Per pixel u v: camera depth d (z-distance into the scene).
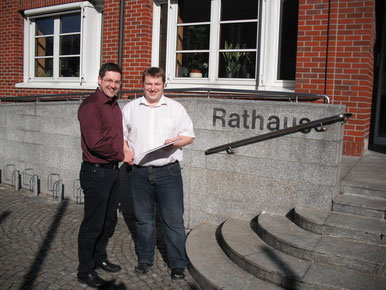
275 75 6.23
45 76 8.99
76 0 8.00
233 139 4.79
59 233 5.04
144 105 3.81
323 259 3.51
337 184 4.32
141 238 3.97
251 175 4.69
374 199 4.22
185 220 5.18
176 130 3.81
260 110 4.59
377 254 3.42
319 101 5.67
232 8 6.58
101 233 3.83
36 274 3.89
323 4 5.59
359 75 5.49
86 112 3.47
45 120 6.96
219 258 4.00
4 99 7.80
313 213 4.12
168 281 3.85
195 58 7.02
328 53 5.60
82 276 3.71
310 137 4.30
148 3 7.07
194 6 7.00
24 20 9.10
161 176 3.78
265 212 4.62
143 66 7.17
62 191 6.84
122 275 3.95
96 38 8.17
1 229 5.12
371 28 5.40
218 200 4.94
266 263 3.55
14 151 7.57
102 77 3.55
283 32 6.16
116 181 3.81
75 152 6.59
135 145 3.81
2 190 7.24
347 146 5.79
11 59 9.11
